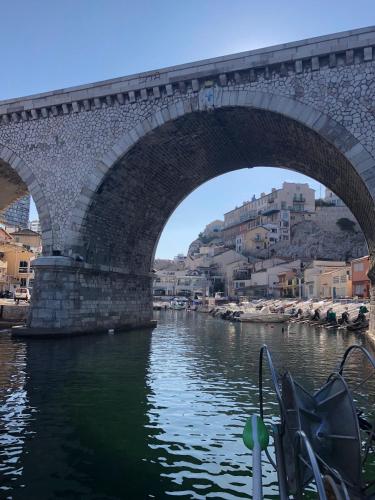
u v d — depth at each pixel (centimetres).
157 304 8981
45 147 2642
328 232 9275
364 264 4956
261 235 10069
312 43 1986
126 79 2420
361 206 2317
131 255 3291
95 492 673
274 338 3022
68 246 2516
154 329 3578
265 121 2239
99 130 2517
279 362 1902
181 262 13712
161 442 882
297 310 5297
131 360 1842
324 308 4534
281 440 640
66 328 2433
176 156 2731
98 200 2575
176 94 2309
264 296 8031
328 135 1948
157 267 13000
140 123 2398
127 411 1083
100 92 2475
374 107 1902
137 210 3030
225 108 2189
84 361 1769
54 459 785
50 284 2414
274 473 762
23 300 4953
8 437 880
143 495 670
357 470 545
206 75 2192
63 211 2561
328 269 6581
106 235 2834
